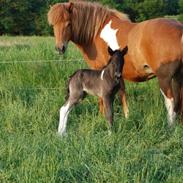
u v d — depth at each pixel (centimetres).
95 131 710
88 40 838
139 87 971
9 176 528
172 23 718
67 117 745
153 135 673
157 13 4400
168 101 723
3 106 839
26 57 1223
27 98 909
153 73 765
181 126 704
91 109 832
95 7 826
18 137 662
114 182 509
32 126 736
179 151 620
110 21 816
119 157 562
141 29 741
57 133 699
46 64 1091
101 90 732
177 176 529
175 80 731
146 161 558
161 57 712
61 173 538
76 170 541
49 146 610
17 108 796
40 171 528
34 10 4603
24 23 4550
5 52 1358
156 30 716
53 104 827
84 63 1107
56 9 823
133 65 771
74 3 831
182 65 714
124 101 786
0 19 4547
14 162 568
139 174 526
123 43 782
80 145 610
